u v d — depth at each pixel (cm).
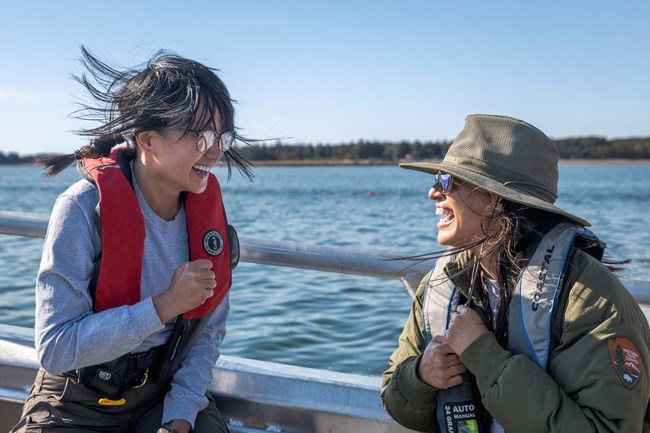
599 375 147
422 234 1720
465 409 172
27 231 229
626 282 203
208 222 192
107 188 176
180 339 191
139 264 178
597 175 8944
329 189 4975
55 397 186
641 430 150
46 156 190
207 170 183
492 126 170
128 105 174
